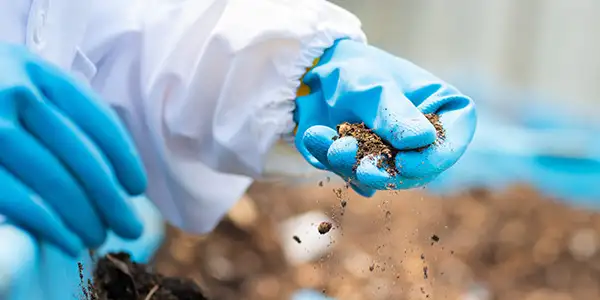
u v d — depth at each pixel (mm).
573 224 1559
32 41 777
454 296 1193
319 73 798
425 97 775
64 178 714
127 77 856
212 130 853
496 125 2262
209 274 1250
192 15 825
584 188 1805
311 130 755
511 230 1508
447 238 1460
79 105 729
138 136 885
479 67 2803
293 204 1554
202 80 829
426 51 2855
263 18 814
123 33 834
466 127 749
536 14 2688
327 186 1674
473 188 1731
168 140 871
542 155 1964
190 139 865
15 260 649
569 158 1958
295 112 831
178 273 1231
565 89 2676
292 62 816
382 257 1292
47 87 721
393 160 732
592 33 2623
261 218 1453
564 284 1318
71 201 720
